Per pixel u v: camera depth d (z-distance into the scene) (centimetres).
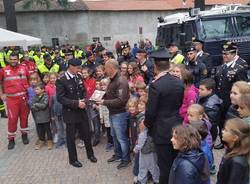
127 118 615
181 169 339
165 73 439
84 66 823
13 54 789
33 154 741
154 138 448
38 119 762
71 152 651
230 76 642
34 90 774
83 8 3675
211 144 487
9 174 640
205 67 732
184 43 1076
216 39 988
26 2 3512
